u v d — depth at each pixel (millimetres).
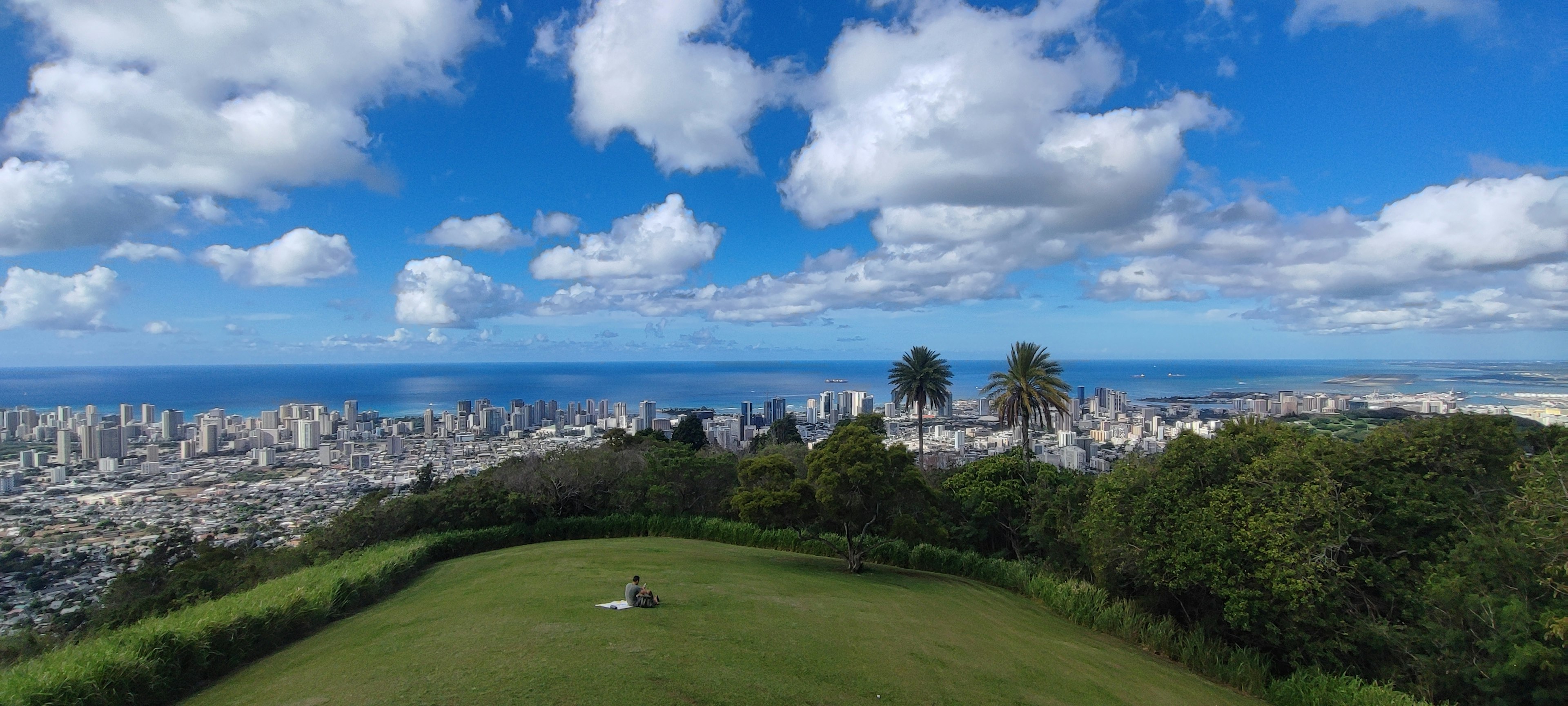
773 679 11344
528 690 9906
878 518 28125
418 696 9781
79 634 18656
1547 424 23875
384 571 20766
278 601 15203
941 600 22344
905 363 53594
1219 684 18594
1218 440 23984
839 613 17422
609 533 35438
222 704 10875
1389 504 19969
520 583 19562
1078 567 30234
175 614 14219
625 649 12039
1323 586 18516
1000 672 14227
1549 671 14922
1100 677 15656
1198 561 20125
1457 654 16812
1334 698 16734
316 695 10375
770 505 26578
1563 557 15086
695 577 21125
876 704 11094
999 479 35000
